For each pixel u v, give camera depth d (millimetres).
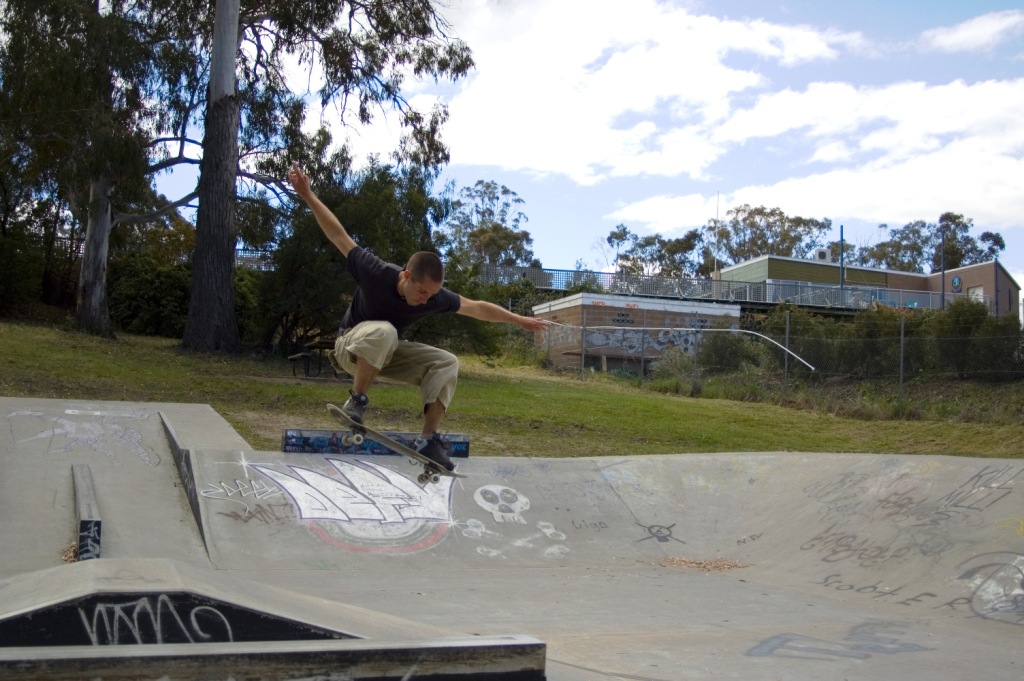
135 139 20156
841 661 5016
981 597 6637
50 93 19812
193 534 7898
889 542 7973
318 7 23078
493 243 58719
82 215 22125
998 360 18844
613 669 4633
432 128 24859
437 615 5934
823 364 21406
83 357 17125
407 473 9539
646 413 17250
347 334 4332
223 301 21328
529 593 6953
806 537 8680
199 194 21844
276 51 24328
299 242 21391
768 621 6168
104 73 20547
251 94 24016
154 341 24469
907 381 19797
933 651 5355
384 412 14977
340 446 9766
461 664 3242
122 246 26000
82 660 2637
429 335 21891
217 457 9000
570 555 8625
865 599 7094
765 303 40312
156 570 3529
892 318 24094
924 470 9102
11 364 15188
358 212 21234
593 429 15266
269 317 22375
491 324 22812
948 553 7406
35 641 2992
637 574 8031
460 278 22484
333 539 8117
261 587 3961
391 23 23891
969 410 17125
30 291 26391
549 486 9945
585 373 25375
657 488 10328
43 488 8312
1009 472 8344
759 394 20547
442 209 23875
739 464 10695
